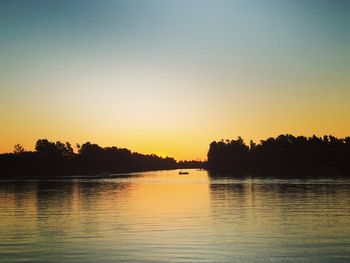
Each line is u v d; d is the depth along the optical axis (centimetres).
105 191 9738
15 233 3594
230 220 4212
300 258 2598
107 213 4969
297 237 3238
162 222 4119
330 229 3575
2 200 7175
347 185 10181
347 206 5347
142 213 4912
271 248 2872
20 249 2947
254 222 4050
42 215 4872
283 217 4384
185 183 13638
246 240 3148
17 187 11981
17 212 5219
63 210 5394
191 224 3959
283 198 6806
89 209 5475
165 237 3303
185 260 2598
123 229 3722
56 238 3341
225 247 2917
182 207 5591
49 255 2766
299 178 14788
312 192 7988
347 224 3834
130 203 6334
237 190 9275
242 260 2578
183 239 3216
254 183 12331
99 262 2584
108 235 3434
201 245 2994
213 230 3597
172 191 9431
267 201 6316
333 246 2906
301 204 5716
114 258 2670
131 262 2573
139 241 3162
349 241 3062
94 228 3809
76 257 2706
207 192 8844
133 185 12888
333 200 6234
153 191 9550
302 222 3997
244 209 5234
